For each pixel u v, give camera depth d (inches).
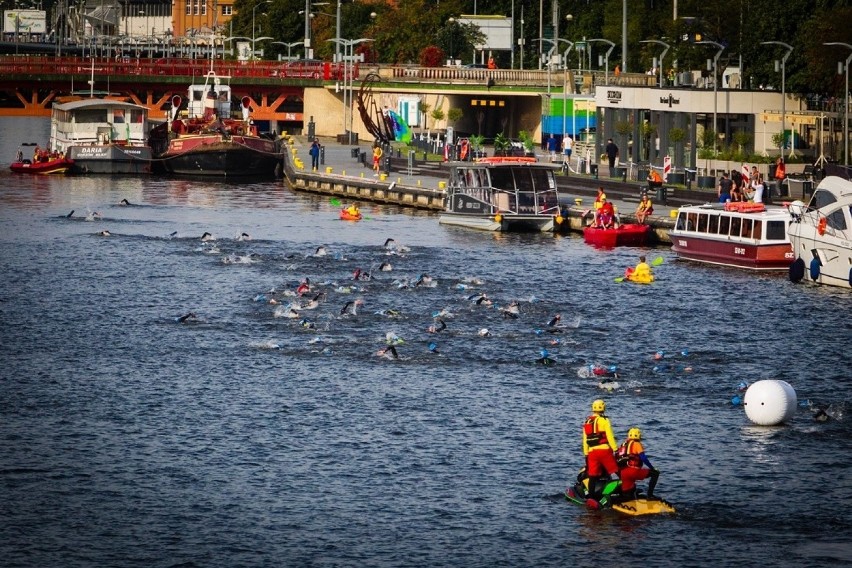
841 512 3142.2
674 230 6451.8
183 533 3026.6
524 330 4832.7
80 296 5452.8
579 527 3058.6
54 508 3147.1
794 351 4566.9
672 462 3449.8
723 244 6190.9
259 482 3307.1
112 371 4256.9
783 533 3031.5
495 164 7322.8
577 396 4005.9
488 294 5487.2
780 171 7760.8
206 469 3388.3
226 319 5000.0
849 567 2864.2
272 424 3732.8
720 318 5073.8
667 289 5634.8
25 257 6392.7
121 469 3383.4
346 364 4338.1
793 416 3777.1
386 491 3253.0
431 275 5920.3
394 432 3666.3
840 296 5497.1
